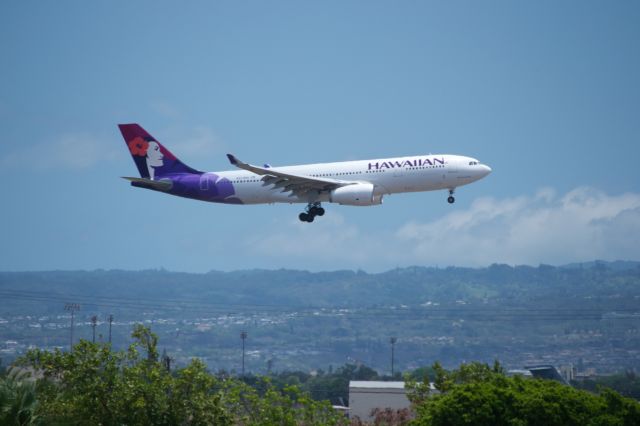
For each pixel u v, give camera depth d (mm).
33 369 137625
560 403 127562
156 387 128125
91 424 129375
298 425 142500
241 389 136250
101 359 132500
